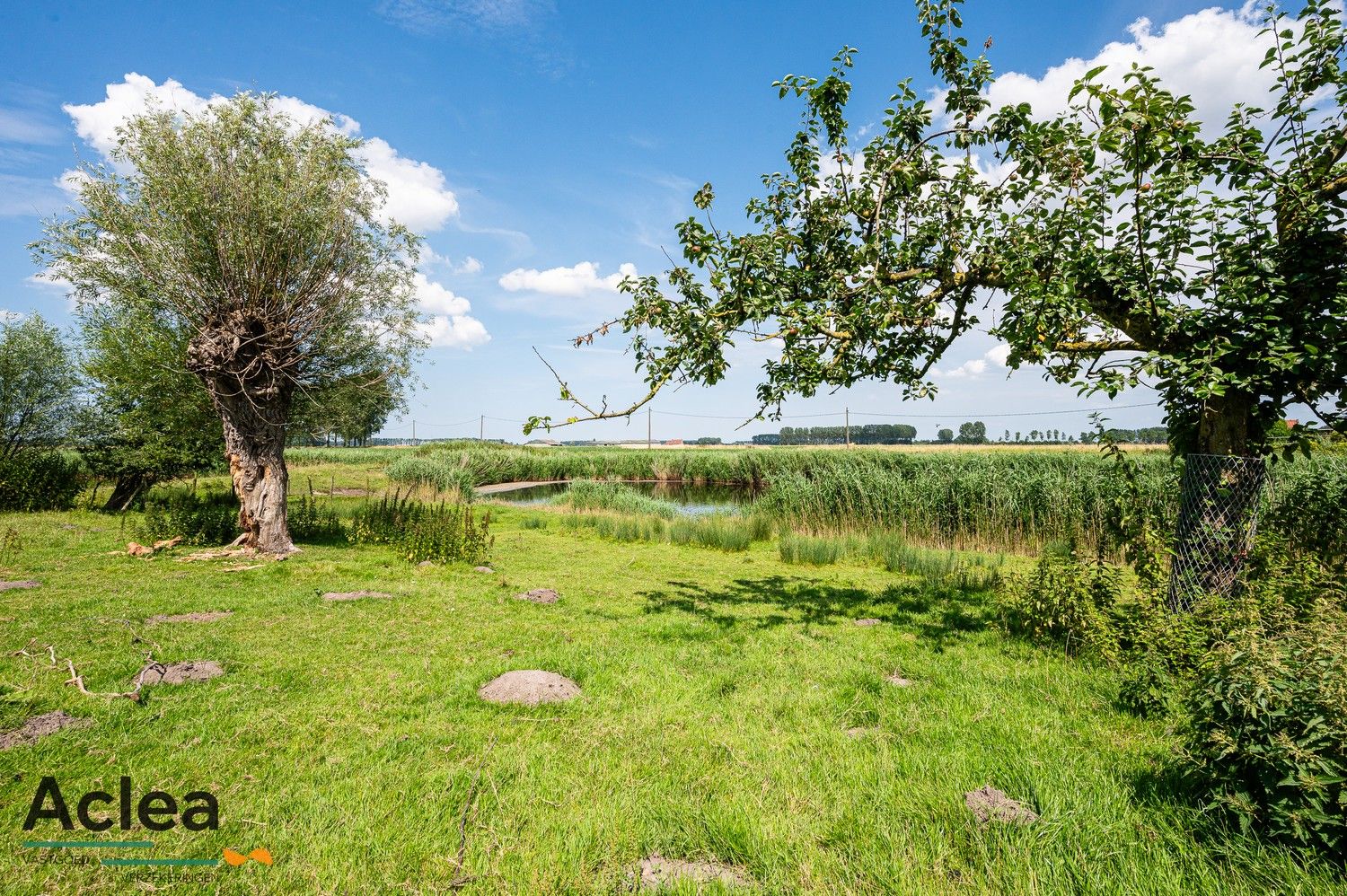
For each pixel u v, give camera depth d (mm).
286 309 10953
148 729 4023
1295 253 5184
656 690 4922
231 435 11000
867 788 3383
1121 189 5527
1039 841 2811
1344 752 2514
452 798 3285
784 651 6051
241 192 10562
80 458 18594
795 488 16422
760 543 14781
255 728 4102
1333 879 2439
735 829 2980
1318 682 2693
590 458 44531
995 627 6766
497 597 8305
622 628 6863
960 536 13438
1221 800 2809
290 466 43188
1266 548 5691
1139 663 5008
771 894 2564
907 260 6539
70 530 12977
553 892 2576
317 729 4117
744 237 6391
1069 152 5555
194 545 11508
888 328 6219
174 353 12008
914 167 6516
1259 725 2783
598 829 3010
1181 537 5902
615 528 15617
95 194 10508
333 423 13695
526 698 4691
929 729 4176
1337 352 4988
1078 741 3945
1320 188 5203
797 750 3889
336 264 11859
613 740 4023
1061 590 6207
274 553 11008
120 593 7797
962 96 6125
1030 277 5508
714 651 6035
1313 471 8688
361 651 5840
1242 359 5398
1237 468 5566
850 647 6141
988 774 3504
